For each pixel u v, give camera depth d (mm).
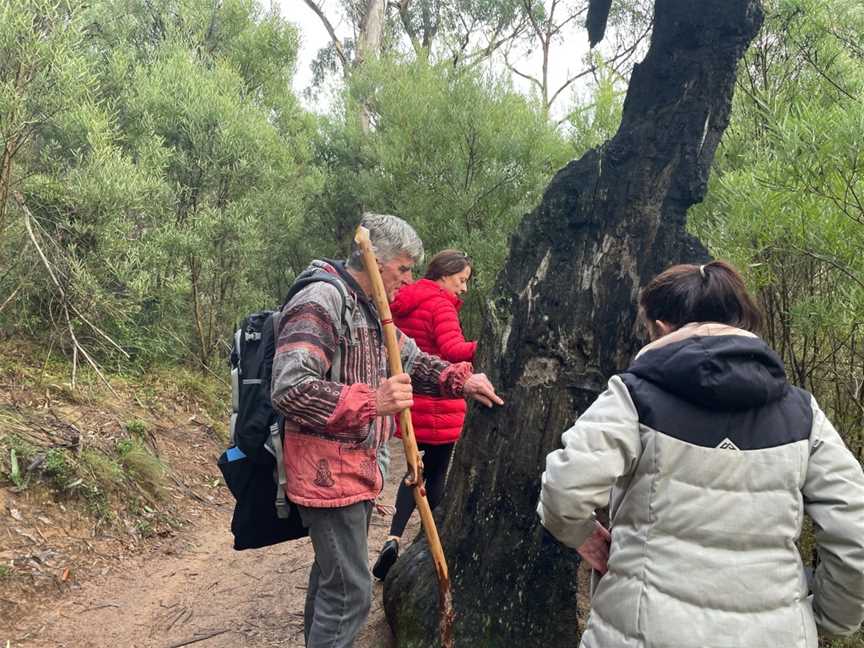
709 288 1711
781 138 2922
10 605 3457
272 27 9469
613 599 1595
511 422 2746
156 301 6598
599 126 6102
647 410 1594
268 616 3617
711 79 2654
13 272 5496
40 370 5465
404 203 8797
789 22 3721
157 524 4617
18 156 5336
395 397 2303
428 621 2828
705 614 1501
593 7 2832
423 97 8766
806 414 1616
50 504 4191
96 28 7816
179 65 7301
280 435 2434
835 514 1523
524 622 2605
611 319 2670
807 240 2854
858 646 2840
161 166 6406
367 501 2500
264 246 7703
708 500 1544
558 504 1567
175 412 6195
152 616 3596
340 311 2404
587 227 2750
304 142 9656
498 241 8039
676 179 2680
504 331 2822
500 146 8297
